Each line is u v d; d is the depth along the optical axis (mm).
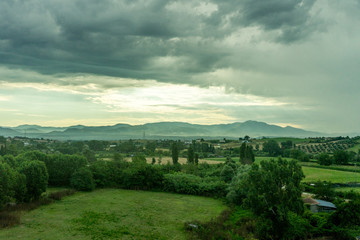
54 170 75562
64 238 37438
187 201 65062
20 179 52469
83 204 57562
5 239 35344
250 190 44281
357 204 43844
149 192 75062
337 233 42406
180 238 40062
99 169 80750
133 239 38844
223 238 40406
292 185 40719
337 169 130375
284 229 41719
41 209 51750
